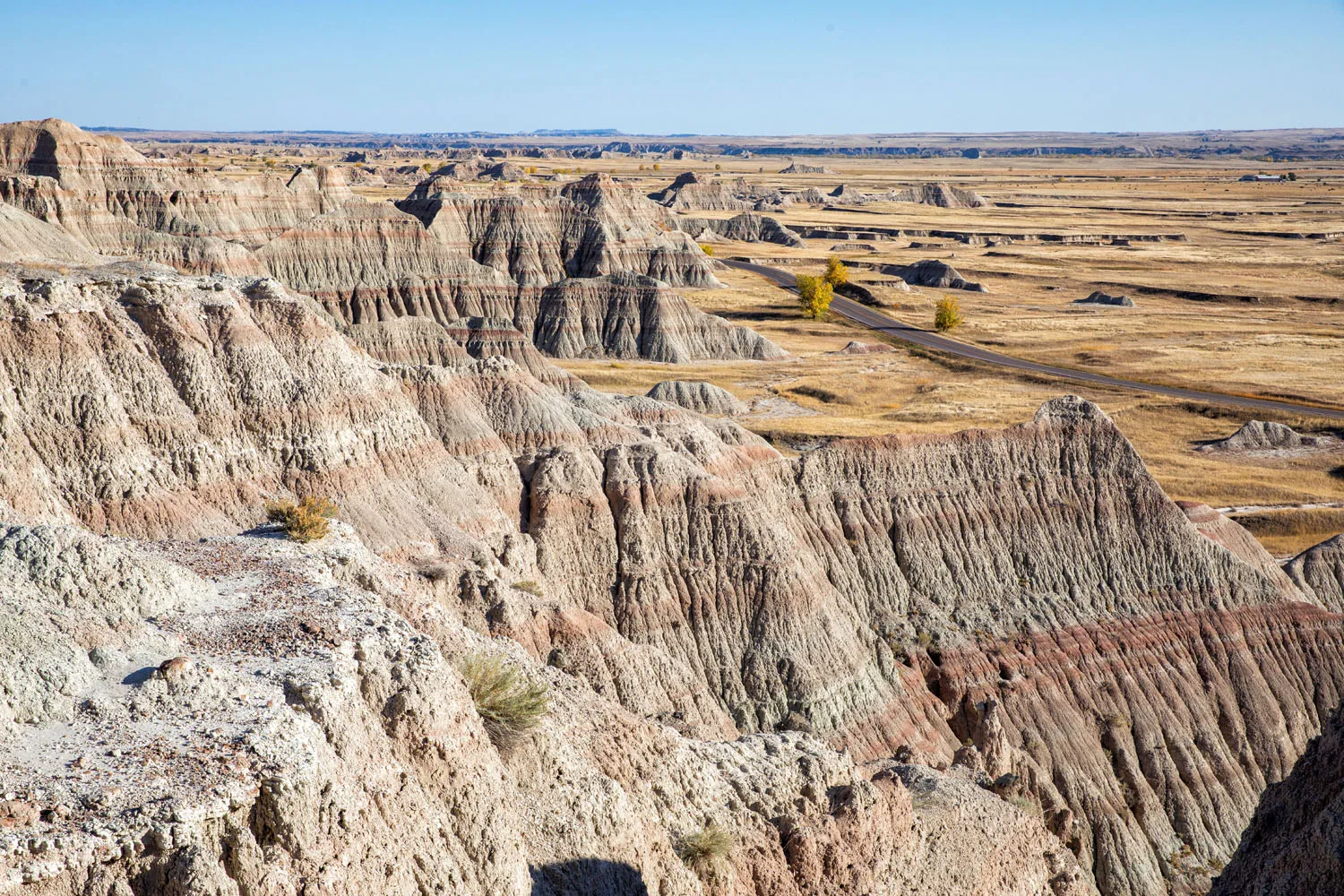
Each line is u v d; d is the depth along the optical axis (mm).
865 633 54500
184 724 15250
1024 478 62469
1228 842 54375
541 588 43188
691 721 38281
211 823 13797
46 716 15102
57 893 12656
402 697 17672
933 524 60000
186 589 19281
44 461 31109
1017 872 33406
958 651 56375
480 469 47625
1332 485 93000
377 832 15750
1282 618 62250
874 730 49781
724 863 24000
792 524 56812
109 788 13789
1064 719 55656
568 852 19844
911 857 29922
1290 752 58594
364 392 40281
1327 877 23672
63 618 16656
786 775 28406
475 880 17375
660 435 54469
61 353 32188
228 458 35125
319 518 25656
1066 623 59094
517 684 21359
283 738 15203
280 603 19484
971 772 41281
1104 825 52188
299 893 14250
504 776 19391
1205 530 65812
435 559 37656
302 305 40406
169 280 36781
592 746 23344
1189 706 58281
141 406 33562
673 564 49906
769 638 49438
